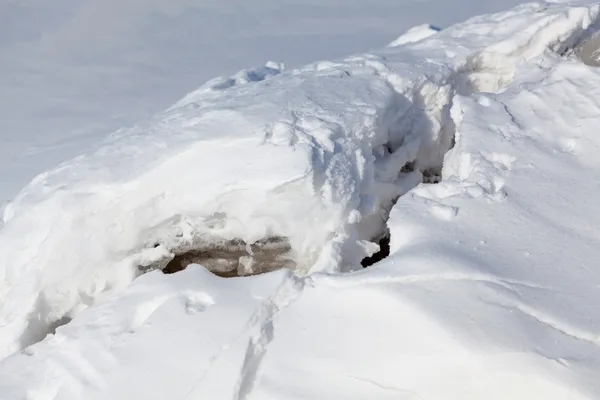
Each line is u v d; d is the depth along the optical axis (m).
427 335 4.71
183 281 5.93
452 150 7.48
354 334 5.00
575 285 5.07
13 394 5.46
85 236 6.96
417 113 8.56
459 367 4.50
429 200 6.27
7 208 8.12
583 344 4.50
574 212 5.95
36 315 6.86
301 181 6.47
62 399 5.28
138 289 6.03
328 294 5.34
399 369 4.70
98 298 7.02
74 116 18.25
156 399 5.01
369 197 7.27
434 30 11.16
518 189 6.30
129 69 23.03
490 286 5.03
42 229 7.05
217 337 5.26
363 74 8.57
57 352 5.69
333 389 4.80
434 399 4.52
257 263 7.02
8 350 6.66
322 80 8.38
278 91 8.08
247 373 5.05
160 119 8.16
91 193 7.01
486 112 7.54
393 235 5.93
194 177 6.77
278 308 5.49
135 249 7.05
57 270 6.91
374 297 5.11
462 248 5.52
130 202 6.92
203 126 7.28
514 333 4.57
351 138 7.18
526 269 5.27
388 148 8.17
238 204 6.73
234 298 5.59
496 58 9.38
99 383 5.28
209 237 7.01
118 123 17.41
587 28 9.50
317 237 6.75
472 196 6.21
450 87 8.80
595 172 6.46
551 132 7.04
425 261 5.28
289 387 4.89
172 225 7.01
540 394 4.26
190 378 5.06
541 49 9.30
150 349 5.36
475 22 10.25
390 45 10.81
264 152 6.71
